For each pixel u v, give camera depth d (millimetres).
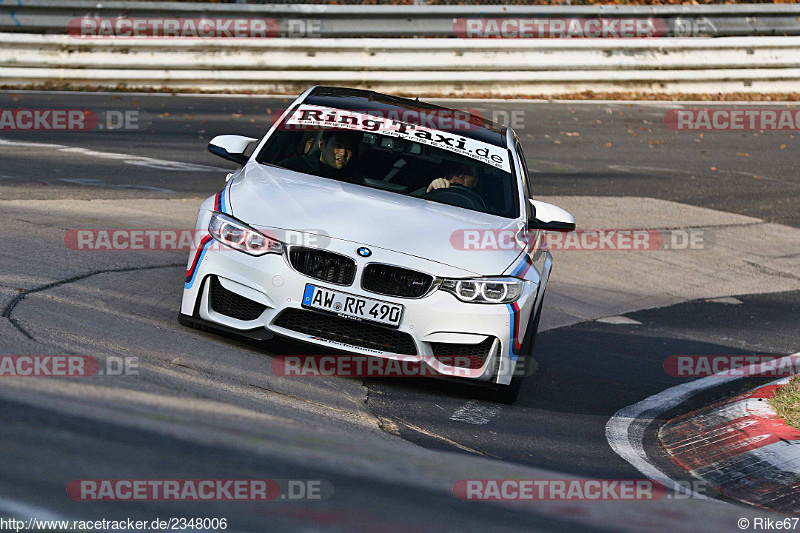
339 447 14656
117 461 11695
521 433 18688
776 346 30188
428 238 19953
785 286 38469
